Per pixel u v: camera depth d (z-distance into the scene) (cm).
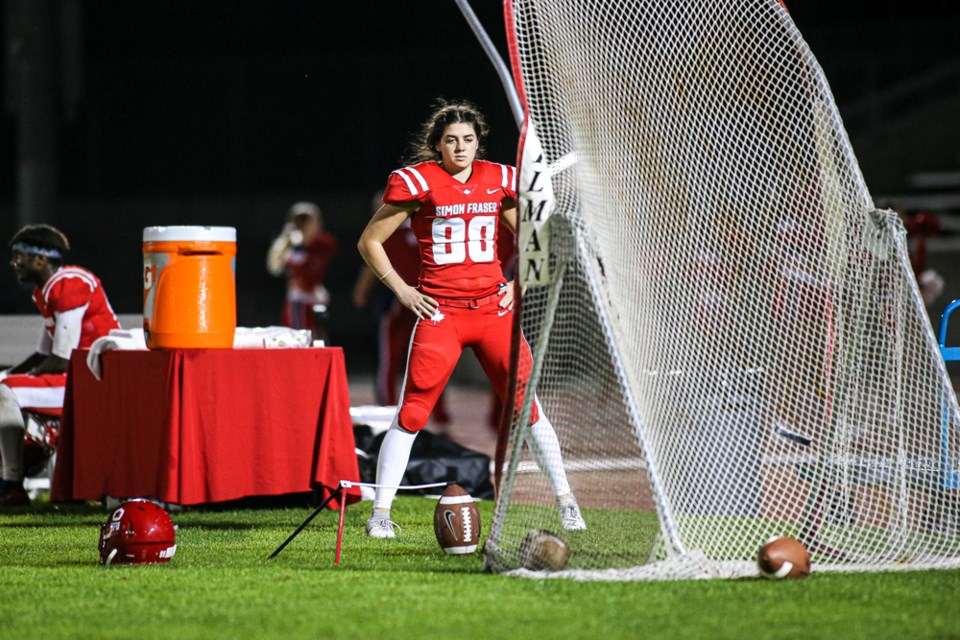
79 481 2330
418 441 2808
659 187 1831
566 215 1608
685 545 1664
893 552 1728
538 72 1723
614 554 1711
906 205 5953
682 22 1875
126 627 1302
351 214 8131
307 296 4797
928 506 1814
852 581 1529
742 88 1891
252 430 2242
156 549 1712
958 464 1798
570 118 1738
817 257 1877
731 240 1859
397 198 1966
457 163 1958
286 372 2281
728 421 1831
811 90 1900
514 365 1579
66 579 1590
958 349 2045
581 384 1869
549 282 1608
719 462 1817
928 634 1241
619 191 1798
